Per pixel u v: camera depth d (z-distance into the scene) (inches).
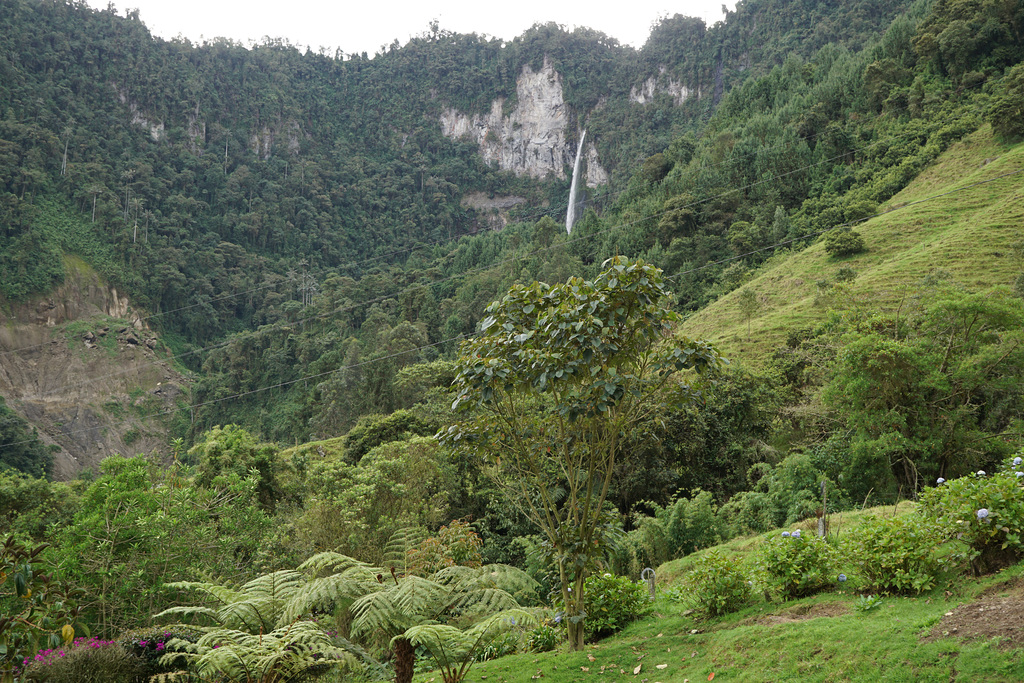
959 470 751.7
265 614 337.4
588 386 281.6
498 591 332.5
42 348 4847.4
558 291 298.0
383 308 4975.4
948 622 215.9
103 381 4889.3
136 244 5949.8
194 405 4616.1
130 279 5684.1
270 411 4256.9
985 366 775.7
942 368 797.2
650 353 303.1
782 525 697.0
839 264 2233.0
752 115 4739.2
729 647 257.1
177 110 7726.4
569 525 298.8
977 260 1729.8
